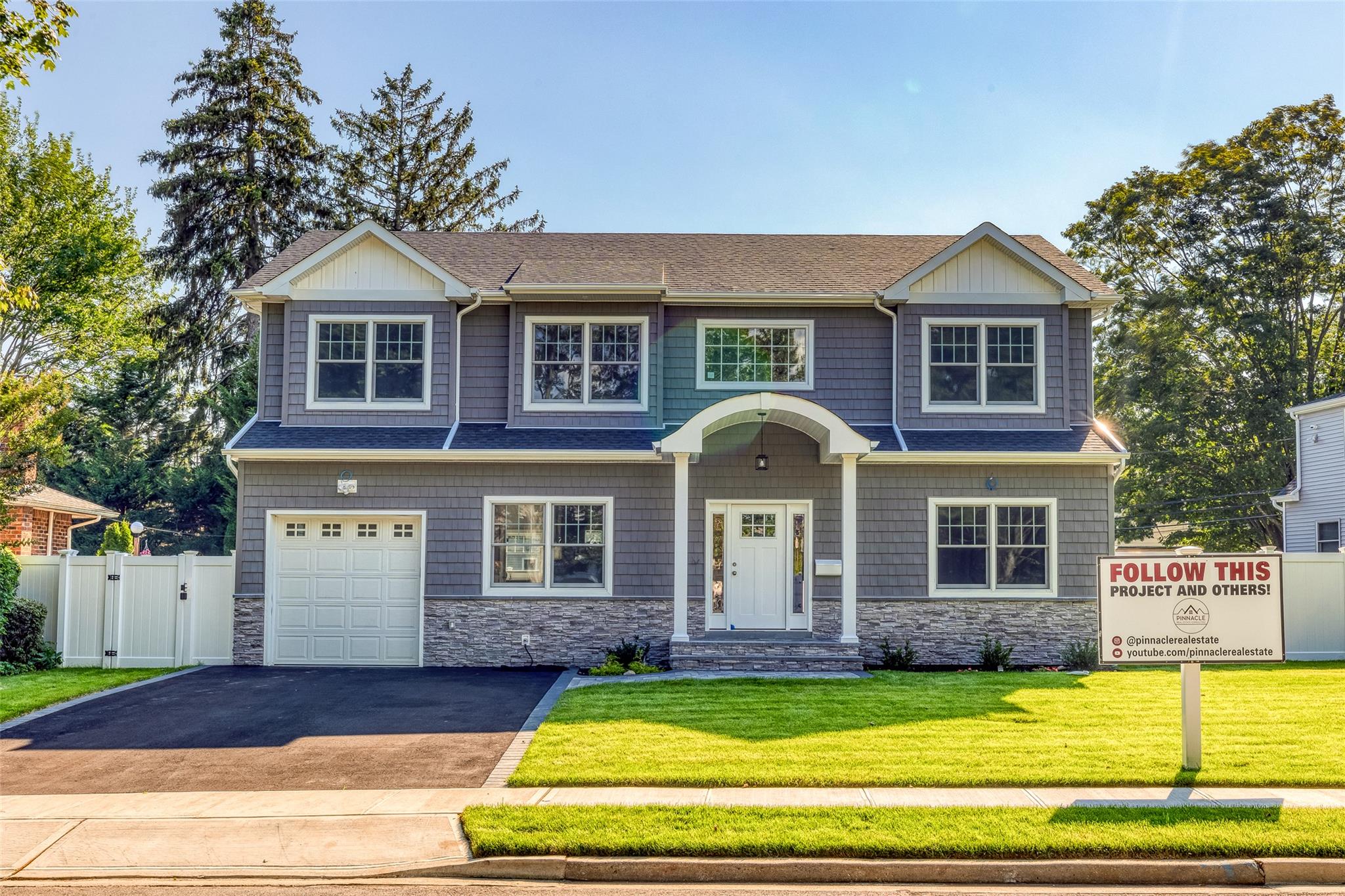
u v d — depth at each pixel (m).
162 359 38.94
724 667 16.05
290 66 40.06
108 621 17.05
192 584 17.22
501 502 17.47
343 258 18.33
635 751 10.40
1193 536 40.34
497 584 17.41
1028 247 19.08
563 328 18.38
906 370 18.17
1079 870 7.40
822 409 15.99
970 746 10.47
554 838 7.86
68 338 33.94
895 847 7.61
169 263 38.03
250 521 17.39
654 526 17.52
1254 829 7.86
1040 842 7.64
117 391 41.50
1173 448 37.78
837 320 18.56
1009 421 18.11
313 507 17.39
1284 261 36.44
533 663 17.19
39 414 19.97
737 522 18.03
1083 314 18.47
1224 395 38.00
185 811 8.91
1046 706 12.61
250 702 13.72
